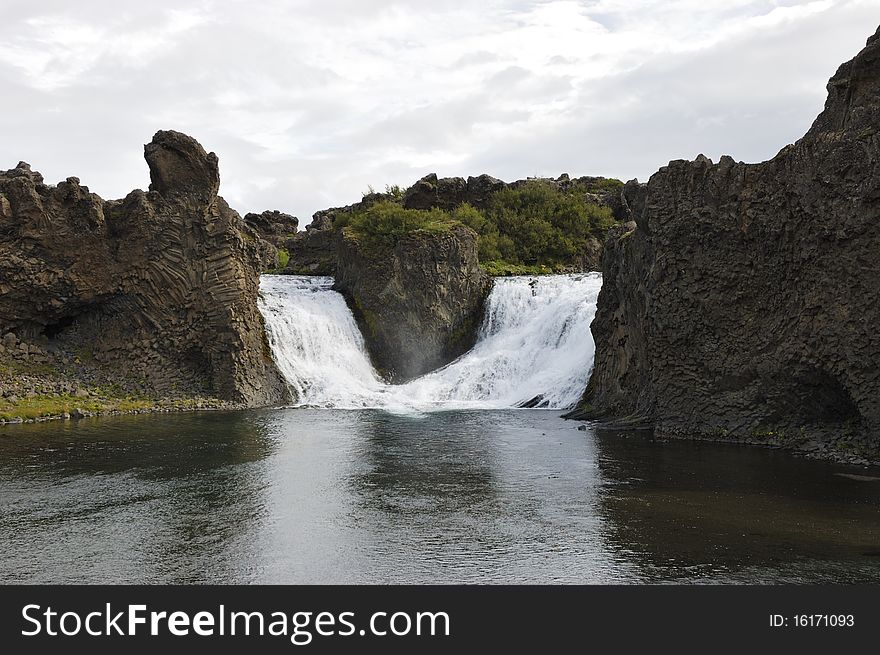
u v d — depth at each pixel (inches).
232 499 853.2
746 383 1214.3
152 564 633.6
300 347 2026.3
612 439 1266.0
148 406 1667.1
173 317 1817.2
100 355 1797.5
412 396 1915.6
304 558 647.8
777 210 1150.3
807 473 968.3
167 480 948.0
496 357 2012.8
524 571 611.8
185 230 1823.3
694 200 1254.9
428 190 3097.9
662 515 776.9
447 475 982.4
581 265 2982.3
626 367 1491.1
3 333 1718.8
